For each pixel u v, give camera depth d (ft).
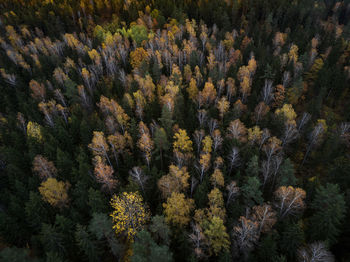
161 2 397.19
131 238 98.53
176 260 98.99
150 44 289.74
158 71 234.58
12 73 262.06
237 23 365.20
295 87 204.13
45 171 130.11
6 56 311.68
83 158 133.59
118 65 280.92
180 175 114.01
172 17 369.50
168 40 316.19
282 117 161.48
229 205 117.50
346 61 264.31
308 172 159.84
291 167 118.42
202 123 167.94
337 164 134.10
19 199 121.70
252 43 275.39
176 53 277.03
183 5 398.21
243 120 171.73
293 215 110.52
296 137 158.92
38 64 274.98
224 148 148.77
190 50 280.10
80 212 118.42
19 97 220.43
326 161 155.53
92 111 209.56
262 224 96.58
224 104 176.86
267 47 283.38
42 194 113.60
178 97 189.26
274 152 141.90
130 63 272.92
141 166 134.31
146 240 79.20
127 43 313.32
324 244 85.05
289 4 375.45
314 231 100.58
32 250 109.91
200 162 124.36
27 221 112.98
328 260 82.12
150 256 74.08
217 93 217.97
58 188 113.29
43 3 427.33
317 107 192.75
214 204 104.99
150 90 207.62
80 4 420.77
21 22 402.72
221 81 208.13
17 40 357.20
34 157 142.41
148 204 122.11
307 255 85.40
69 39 328.90
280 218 109.81
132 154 157.79
